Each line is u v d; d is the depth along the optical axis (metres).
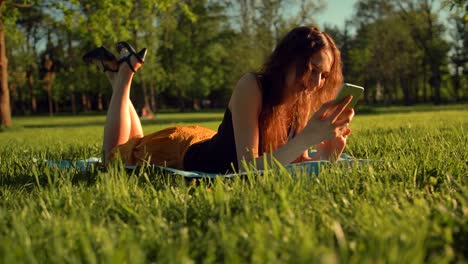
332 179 2.76
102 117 44.56
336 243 1.68
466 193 2.18
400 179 2.89
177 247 1.62
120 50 4.02
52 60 58.00
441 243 1.58
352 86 2.93
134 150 3.83
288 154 3.11
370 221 1.79
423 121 14.30
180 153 3.71
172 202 2.29
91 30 21.50
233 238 1.60
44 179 3.36
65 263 1.49
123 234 1.72
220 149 3.50
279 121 3.38
